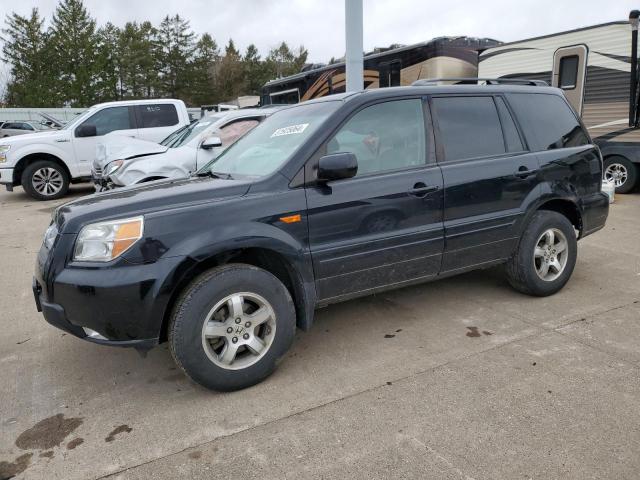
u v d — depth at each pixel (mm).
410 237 3633
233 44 67375
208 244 2969
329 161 3158
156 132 11133
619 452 2461
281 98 15086
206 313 2984
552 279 4438
